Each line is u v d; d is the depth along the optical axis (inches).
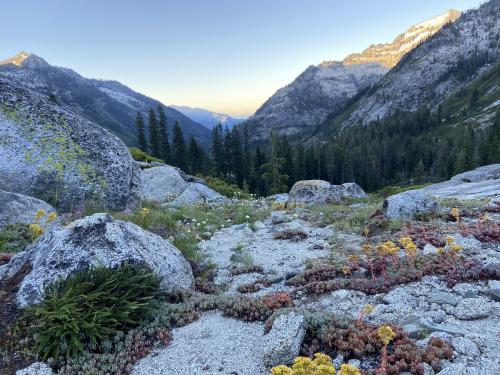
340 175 3998.5
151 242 358.3
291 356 220.5
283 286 369.1
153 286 314.7
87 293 274.5
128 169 674.2
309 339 242.5
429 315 259.6
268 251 486.0
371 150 4867.1
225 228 619.2
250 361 229.6
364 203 858.1
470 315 250.7
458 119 6230.3
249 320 286.2
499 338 217.9
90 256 303.4
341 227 560.4
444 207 612.4
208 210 799.1
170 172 1165.7
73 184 594.9
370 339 227.5
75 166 605.9
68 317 248.5
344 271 360.2
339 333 237.1
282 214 692.1
